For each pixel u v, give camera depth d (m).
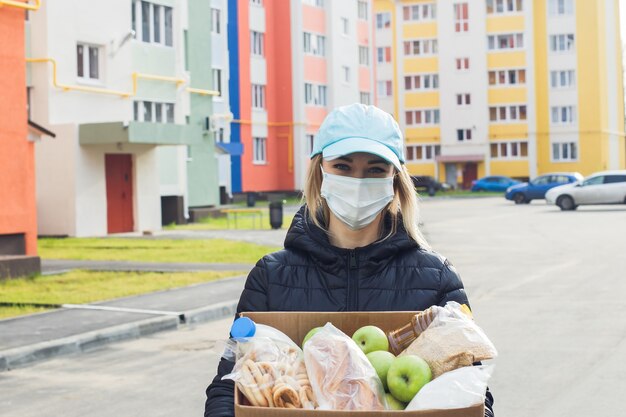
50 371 8.74
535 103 73.81
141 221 30.44
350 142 2.87
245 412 2.28
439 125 76.12
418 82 76.88
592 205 43.50
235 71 54.78
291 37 57.69
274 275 3.05
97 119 30.38
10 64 18.44
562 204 40.41
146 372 8.56
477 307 11.98
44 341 9.66
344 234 3.07
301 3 57.81
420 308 2.97
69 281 15.55
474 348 2.39
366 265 2.99
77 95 29.62
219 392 2.71
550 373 7.82
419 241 3.08
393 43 77.19
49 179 28.31
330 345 2.37
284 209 44.25
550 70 73.88
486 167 74.69
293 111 57.72
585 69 73.00
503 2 74.00
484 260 18.80
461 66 75.12
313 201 3.12
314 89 59.47
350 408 2.28
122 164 30.06
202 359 9.16
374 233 3.10
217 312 12.27
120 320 11.09
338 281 3.00
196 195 37.75
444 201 54.75
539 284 14.48
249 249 21.80
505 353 8.74
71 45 29.44
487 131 74.50
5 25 18.34
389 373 2.38
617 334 9.66
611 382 7.43
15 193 18.56
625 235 24.89
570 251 20.45
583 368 7.99
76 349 9.80
